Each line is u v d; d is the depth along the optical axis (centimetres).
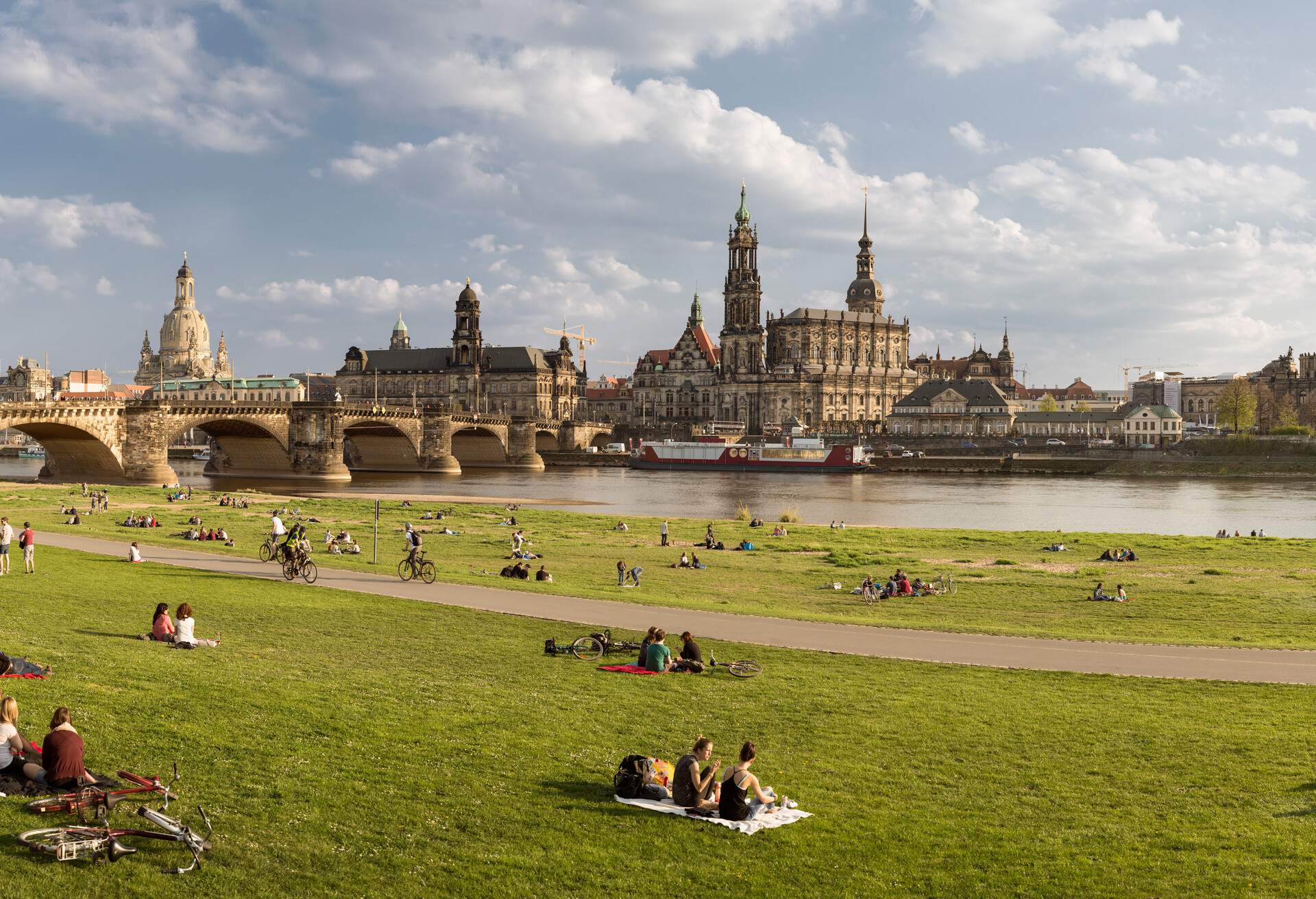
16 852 1752
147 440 16225
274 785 2189
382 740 2556
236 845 1892
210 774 2214
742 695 3269
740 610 5131
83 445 16100
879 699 3275
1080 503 16062
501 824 2091
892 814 2262
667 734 2798
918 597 6412
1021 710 3184
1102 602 6225
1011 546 9506
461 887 1812
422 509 12681
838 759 2642
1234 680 3694
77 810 1892
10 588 4566
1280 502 16188
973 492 18500
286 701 2831
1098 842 2139
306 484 19188
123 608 4259
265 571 5881
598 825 2112
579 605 5034
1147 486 19938
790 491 18875
